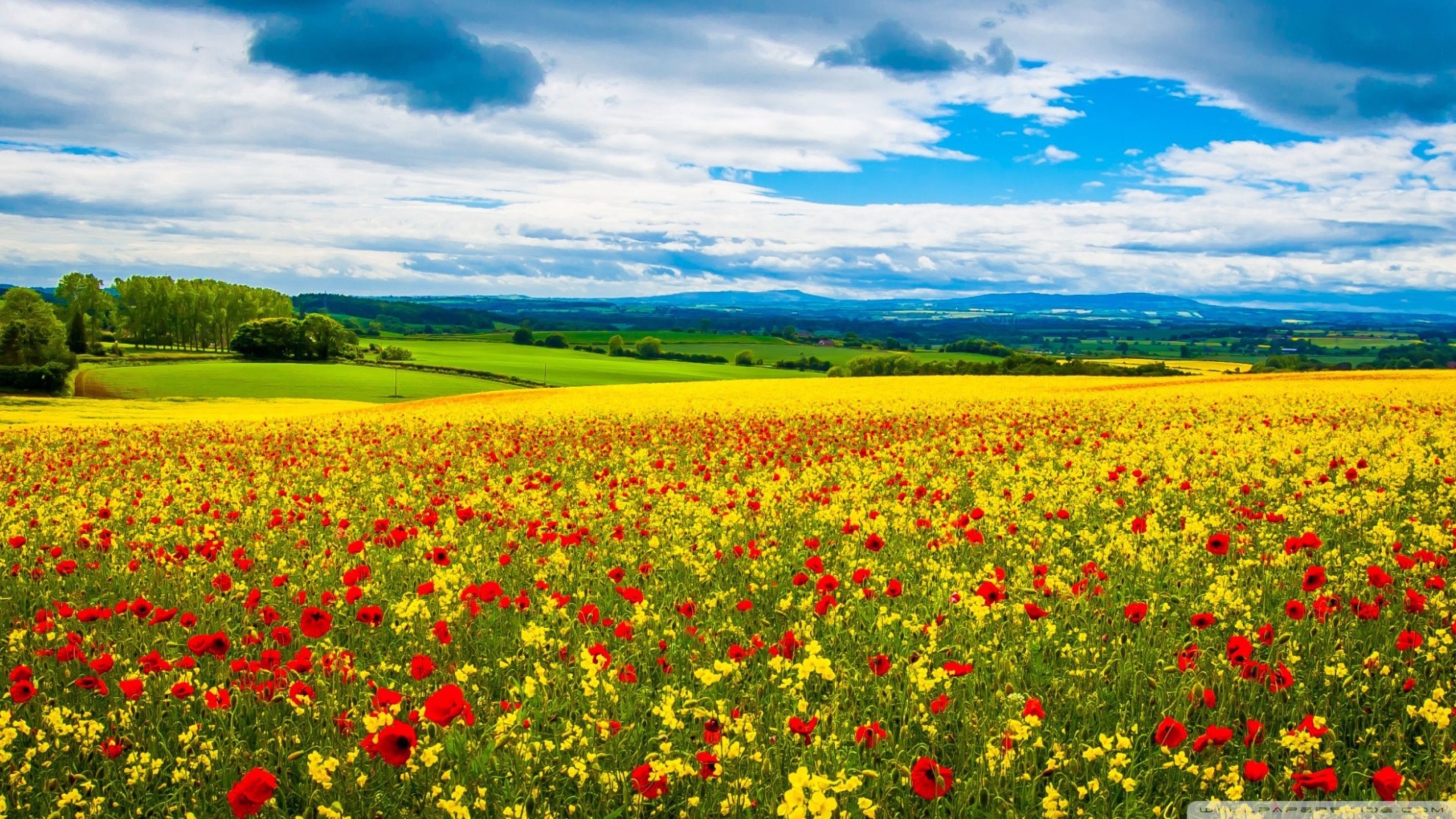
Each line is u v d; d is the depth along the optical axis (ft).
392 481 48.29
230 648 20.85
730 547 28.25
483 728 16.78
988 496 33.30
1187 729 16.37
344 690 18.13
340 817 13.53
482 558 28.02
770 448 57.21
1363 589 21.31
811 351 480.23
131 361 325.21
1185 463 44.16
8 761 15.46
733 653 17.54
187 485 43.88
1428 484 36.19
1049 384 160.66
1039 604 21.58
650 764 14.06
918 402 102.89
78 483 49.80
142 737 16.85
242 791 12.76
